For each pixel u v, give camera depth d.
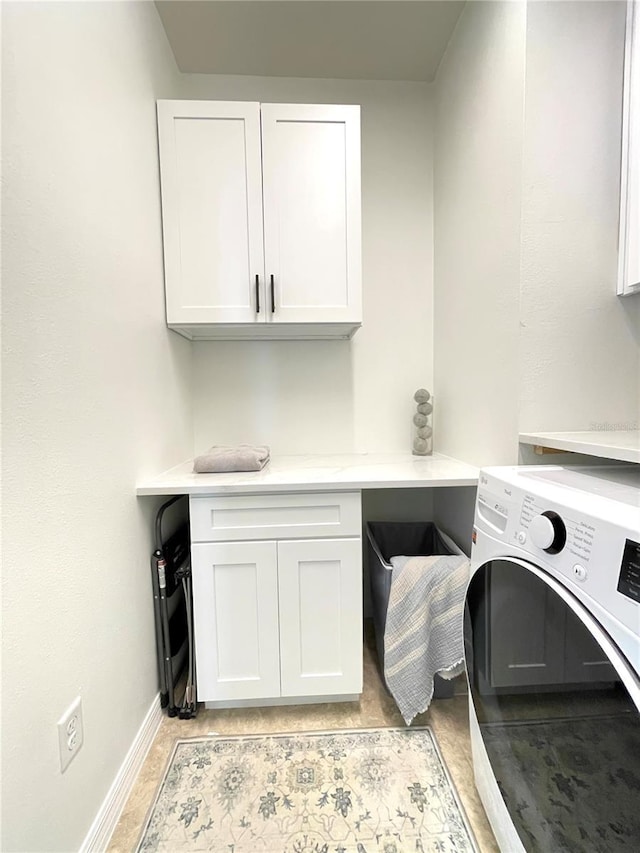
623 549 0.56
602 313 1.24
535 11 1.17
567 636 0.66
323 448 2.01
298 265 1.58
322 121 1.55
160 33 1.56
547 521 0.71
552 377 1.24
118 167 1.15
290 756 1.22
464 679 1.53
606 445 0.91
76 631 0.89
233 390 1.96
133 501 1.22
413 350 2.02
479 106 1.46
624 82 1.19
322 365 1.99
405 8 1.53
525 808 0.81
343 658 1.39
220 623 1.35
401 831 1.00
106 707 1.01
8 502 0.69
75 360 0.91
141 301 1.31
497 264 1.35
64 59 0.88
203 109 1.52
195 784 1.13
